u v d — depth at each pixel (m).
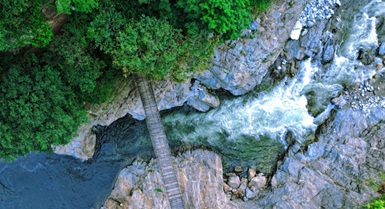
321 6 20.86
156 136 18.64
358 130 20.70
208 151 20.88
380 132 20.50
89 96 18.59
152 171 20.05
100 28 15.24
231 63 19.86
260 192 20.52
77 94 17.88
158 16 16.47
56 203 20.72
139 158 20.83
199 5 15.39
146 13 16.42
